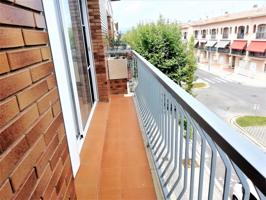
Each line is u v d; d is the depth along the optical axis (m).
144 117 3.12
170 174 1.70
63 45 2.13
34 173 0.87
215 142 0.74
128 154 2.41
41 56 1.05
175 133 1.52
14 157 0.73
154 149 2.25
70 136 1.88
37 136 0.92
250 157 0.54
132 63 5.08
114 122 3.37
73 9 2.95
